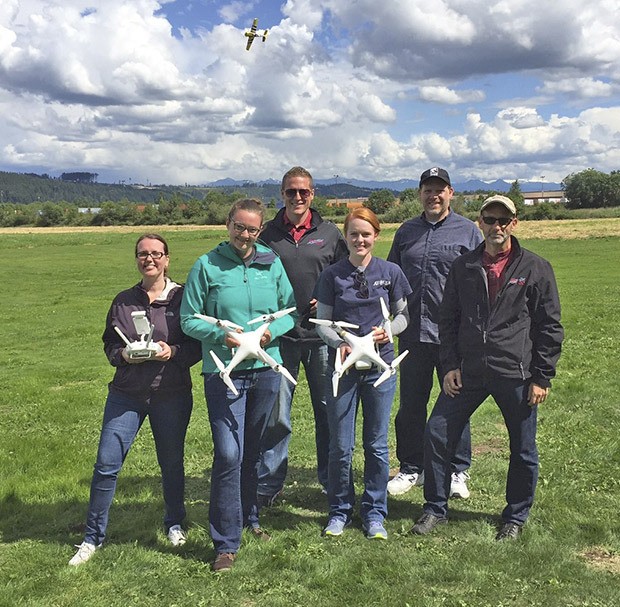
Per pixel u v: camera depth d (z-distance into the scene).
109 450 3.98
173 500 4.27
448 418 4.31
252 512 4.29
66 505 5.03
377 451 4.20
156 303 4.10
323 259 4.73
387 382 4.13
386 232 50.41
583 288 19.86
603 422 6.67
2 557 4.07
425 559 3.86
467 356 4.20
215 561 3.85
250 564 3.85
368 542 4.12
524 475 4.16
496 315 4.09
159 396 4.04
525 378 4.06
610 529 4.17
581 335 12.12
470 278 4.16
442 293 4.81
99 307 20.41
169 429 4.10
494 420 6.94
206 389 3.97
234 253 3.99
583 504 4.58
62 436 7.25
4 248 49.94
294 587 3.59
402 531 4.28
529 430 4.14
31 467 6.10
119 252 45.56
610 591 3.43
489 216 3.96
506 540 4.06
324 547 4.07
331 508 4.36
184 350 4.06
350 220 4.12
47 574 3.81
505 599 3.40
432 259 4.82
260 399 4.00
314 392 4.88
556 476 5.15
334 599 3.46
